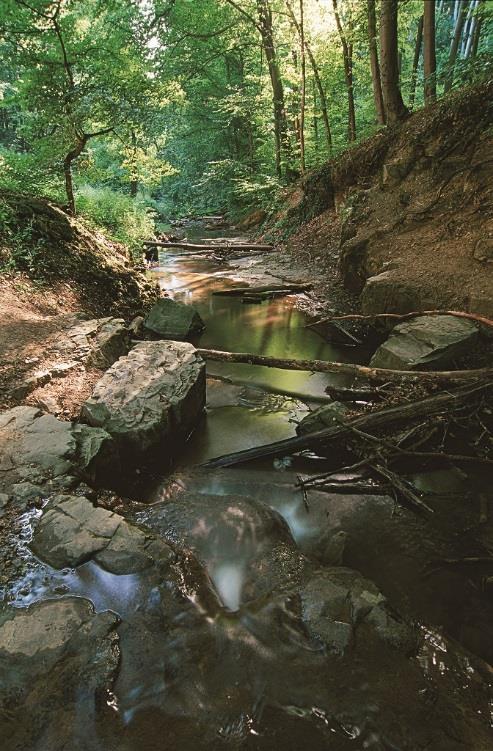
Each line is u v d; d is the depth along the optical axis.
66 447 3.99
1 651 2.45
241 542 3.54
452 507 4.33
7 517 3.34
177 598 2.87
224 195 26.62
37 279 7.95
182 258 15.74
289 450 5.08
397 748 2.18
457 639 3.04
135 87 9.77
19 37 9.48
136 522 3.49
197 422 5.76
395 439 5.12
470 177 9.24
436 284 7.93
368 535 4.01
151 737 2.15
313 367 6.36
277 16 18.73
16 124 20.11
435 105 11.27
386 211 10.74
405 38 18.98
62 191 11.98
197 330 8.99
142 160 11.93
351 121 16.66
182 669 2.47
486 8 9.03
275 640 2.67
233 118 25.33
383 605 2.92
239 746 2.15
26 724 2.16
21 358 5.67
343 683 2.46
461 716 2.36
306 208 16.16
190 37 19.86
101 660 2.45
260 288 11.17
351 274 10.69
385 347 6.76
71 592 2.85
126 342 7.03
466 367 6.49
